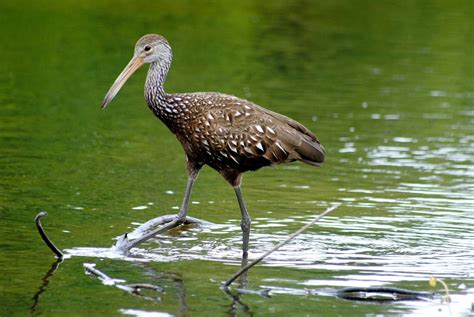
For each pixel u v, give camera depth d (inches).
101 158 683.4
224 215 567.8
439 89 917.8
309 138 513.0
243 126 501.4
